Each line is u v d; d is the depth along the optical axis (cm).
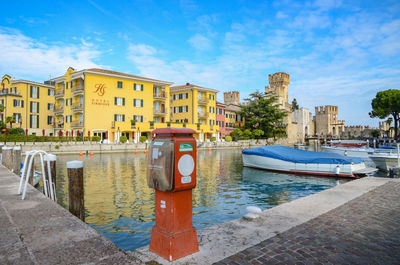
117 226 831
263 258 358
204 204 1112
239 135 7300
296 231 467
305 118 11112
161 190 331
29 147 3497
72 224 445
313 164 1914
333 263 354
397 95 5947
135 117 5325
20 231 409
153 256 343
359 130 10681
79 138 4275
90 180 1677
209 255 356
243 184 1606
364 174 1839
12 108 5316
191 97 6394
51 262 301
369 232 469
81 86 4859
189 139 338
